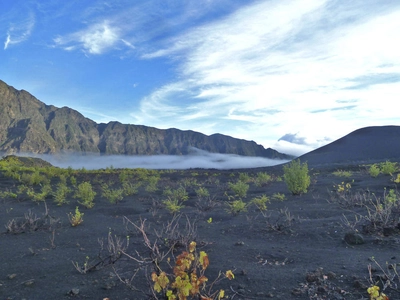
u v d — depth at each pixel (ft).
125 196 59.67
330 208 34.37
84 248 21.77
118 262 17.37
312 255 17.28
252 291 12.32
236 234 25.18
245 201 48.83
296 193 50.42
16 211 41.91
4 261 18.71
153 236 25.05
